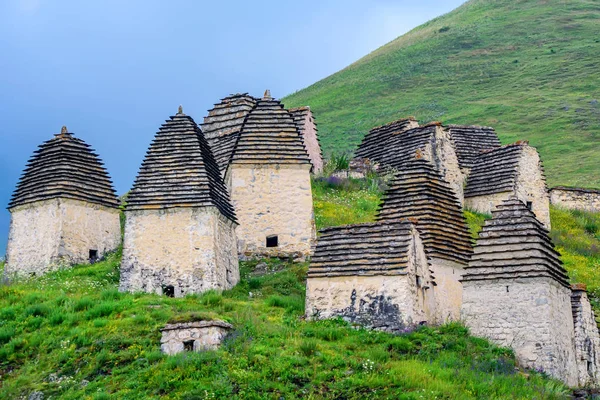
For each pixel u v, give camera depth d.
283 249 47.75
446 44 144.12
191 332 32.59
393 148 61.34
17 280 45.12
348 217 51.78
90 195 50.28
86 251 49.31
